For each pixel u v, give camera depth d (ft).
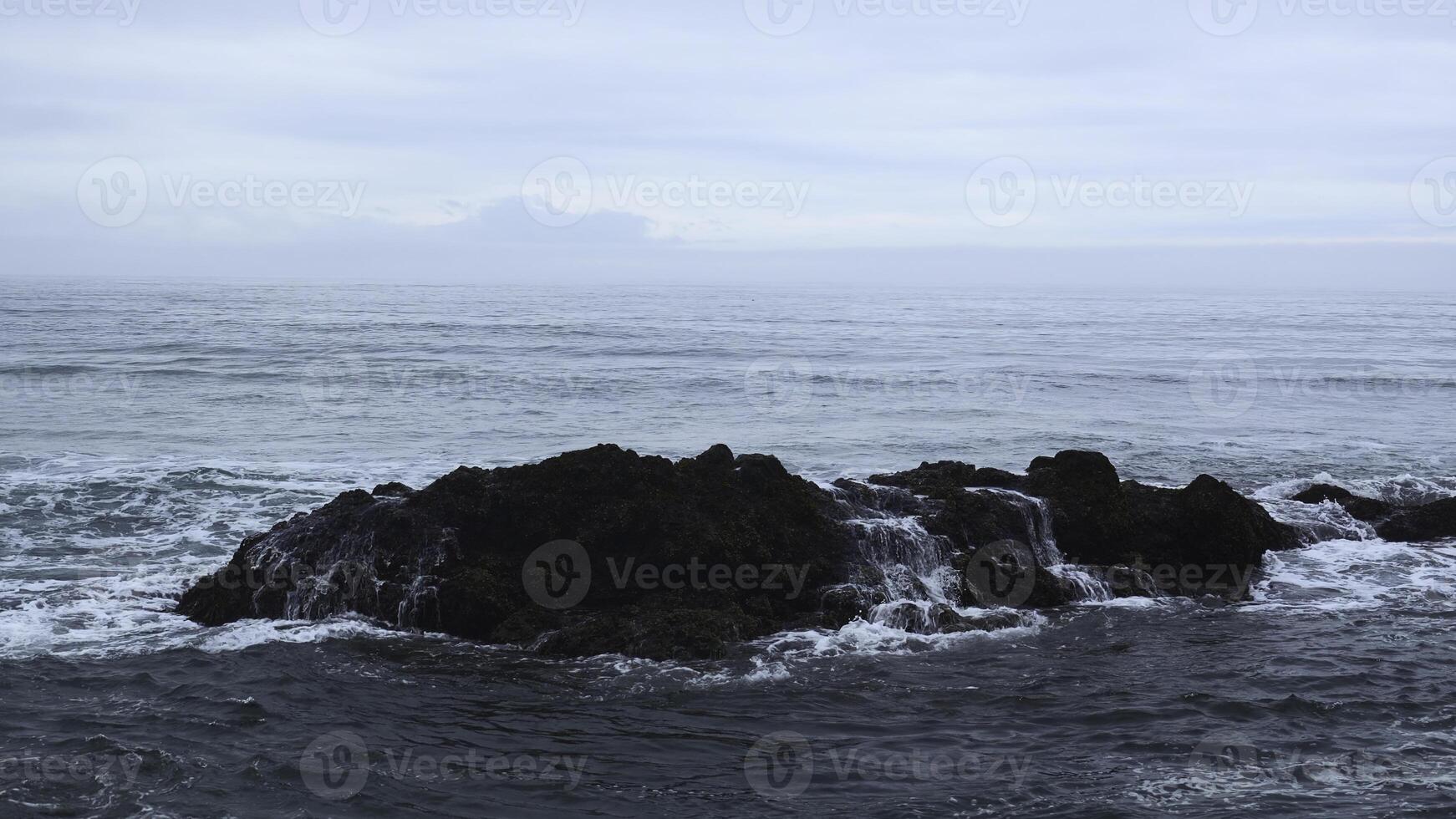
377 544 46.42
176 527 59.88
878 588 47.24
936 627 44.86
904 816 28.60
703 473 50.55
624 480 48.80
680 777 31.09
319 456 80.94
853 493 52.90
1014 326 258.78
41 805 28.63
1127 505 54.39
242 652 41.01
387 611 44.96
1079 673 39.81
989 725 34.86
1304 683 38.29
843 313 322.75
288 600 45.39
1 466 74.54
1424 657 41.27
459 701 36.86
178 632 43.39
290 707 35.91
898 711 36.14
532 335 203.31
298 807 28.99
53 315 245.86
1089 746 33.12
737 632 43.29
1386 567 54.80
